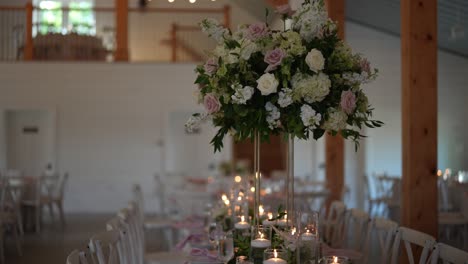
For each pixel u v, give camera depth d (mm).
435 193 4258
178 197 8047
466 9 7863
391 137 11289
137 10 11875
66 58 11867
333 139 7484
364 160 11430
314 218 2799
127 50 11852
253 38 2812
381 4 9328
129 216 4582
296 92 2727
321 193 7508
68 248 7590
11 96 11594
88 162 11727
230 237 3297
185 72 11859
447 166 10672
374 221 4145
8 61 11570
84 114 11727
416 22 4238
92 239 3342
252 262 2980
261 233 2992
